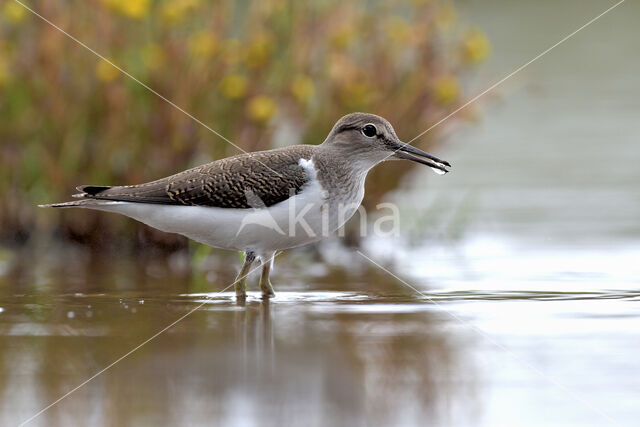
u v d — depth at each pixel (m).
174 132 15.21
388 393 7.60
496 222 16.73
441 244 15.70
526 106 28.52
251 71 15.52
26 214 15.59
